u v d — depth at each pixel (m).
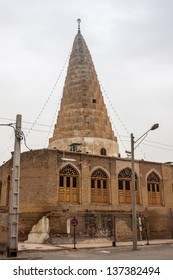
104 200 31.72
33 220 28.61
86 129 38.25
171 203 35.62
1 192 35.44
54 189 29.08
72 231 28.66
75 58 43.16
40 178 29.31
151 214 33.88
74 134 38.00
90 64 43.09
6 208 32.94
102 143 38.03
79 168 31.05
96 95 41.19
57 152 30.22
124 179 33.28
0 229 20.19
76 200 30.33
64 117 39.91
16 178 18.28
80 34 45.75
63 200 29.72
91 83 41.59
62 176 30.30
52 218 28.12
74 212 29.38
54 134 40.19
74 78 41.78
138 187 33.88
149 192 34.78
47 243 27.19
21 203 29.58
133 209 22.64
